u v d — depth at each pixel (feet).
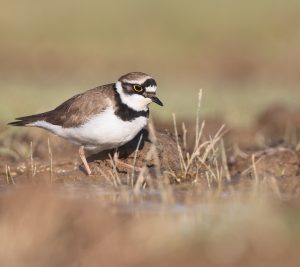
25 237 28.91
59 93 78.23
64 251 28.30
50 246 28.50
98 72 111.65
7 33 127.54
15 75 107.34
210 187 40.37
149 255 27.78
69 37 127.34
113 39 127.13
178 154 45.52
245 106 69.82
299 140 56.18
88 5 142.51
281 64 117.39
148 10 140.67
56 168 45.55
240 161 47.96
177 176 42.50
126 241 28.96
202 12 138.92
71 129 42.50
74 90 83.46
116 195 38.19
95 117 41.11
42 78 104.58
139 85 40.93
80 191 39.37
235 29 131.44
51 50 121.60
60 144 51.62
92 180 42.91
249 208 34.40
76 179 43.16
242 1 143.13
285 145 51.78
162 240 28.89
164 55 121.08
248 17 135.64
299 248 28.04
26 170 45.62
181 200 36.81
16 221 30.78
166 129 48.42
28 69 112.47
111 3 144.15
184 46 124.98
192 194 38.34
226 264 27.07
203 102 73.41
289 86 99.19
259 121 64.18
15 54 118.73
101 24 133.59
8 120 58.75
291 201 35.99
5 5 140.67
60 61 117.39
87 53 120.78
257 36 127.85
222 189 39.70
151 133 44.57
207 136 53.83
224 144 52.31
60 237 29.43
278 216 31.83
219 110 67.05
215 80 107.65
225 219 32.01
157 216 32.96
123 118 41.04
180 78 108.78
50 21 134.21
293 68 115.75
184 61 118.83
